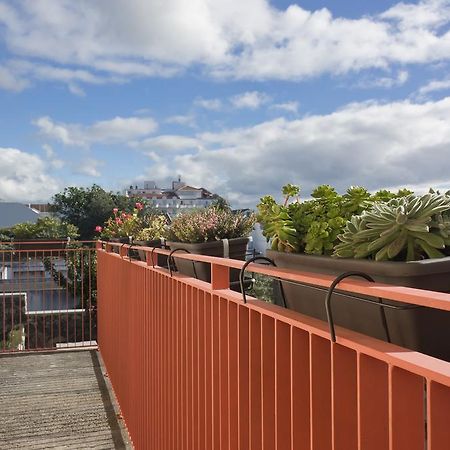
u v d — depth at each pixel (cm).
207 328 178
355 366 100
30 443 372
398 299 81
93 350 662
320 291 133
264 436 129
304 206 159
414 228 116
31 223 2008
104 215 2909
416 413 83
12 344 722
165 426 246
